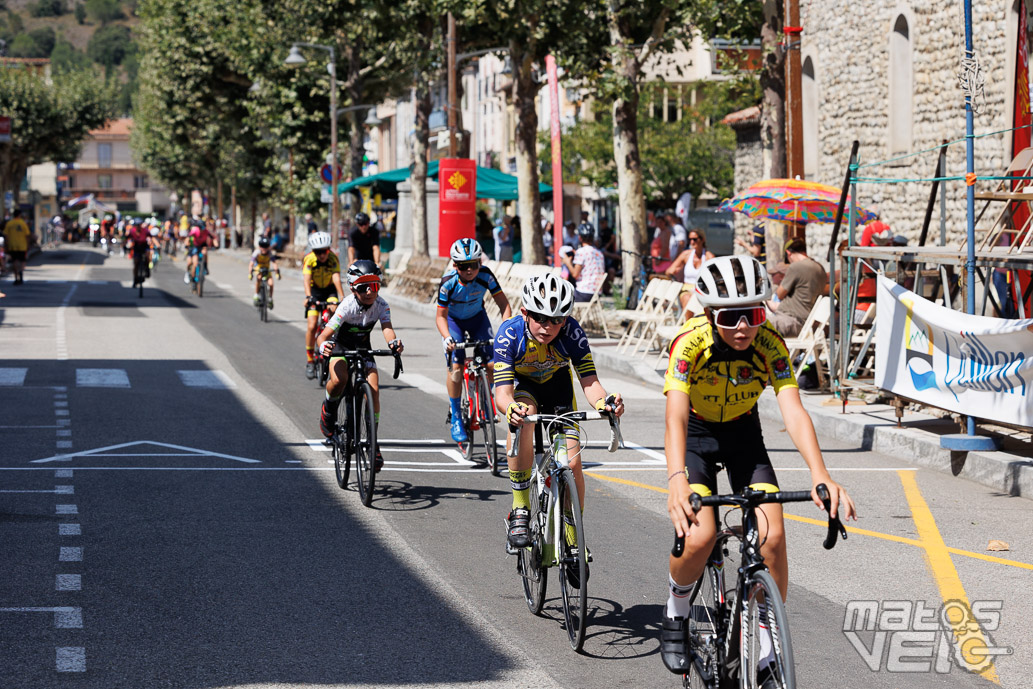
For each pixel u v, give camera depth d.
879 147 54.47
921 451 23.72
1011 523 18.81
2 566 15.41
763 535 10.21
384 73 110.44
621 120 58.03
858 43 56.53
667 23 58.00
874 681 11.86
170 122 150.38
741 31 52.53
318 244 33.72
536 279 13.91
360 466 19.83
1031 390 20.83
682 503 9.87
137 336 46.91
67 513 18.39
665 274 46.09
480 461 23.66
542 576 13.66
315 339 34.47
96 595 14.23
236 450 24.11
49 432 25.72
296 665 11.93
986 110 43.47
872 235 38.00
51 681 11.34
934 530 18.31
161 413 28.56
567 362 14.82
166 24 138.25
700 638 10.69
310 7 99.81
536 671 11.91
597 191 103.69
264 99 117.00
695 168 96.00
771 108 46.16
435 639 12.88
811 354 31.64
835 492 9.51
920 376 24.48
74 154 184.50
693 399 10.77
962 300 28.50
